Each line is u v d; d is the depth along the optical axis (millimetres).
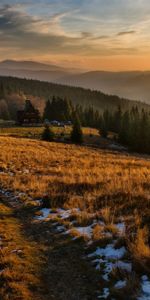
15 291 7211
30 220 12609
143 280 7371
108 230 10398
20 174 23359
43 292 7227
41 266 8469
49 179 20266
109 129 128500
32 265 8492
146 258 7980
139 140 84562
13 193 17453
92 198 14125
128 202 12578
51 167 27000
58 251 9445
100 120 133250
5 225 11766
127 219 10898
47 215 13133
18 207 14688
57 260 8844
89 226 11312
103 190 15414
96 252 9156
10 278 7770
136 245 8578
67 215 12844
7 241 10156
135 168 26328
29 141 54000
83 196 14984
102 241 9539
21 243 10031
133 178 18172
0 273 8070
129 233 9602
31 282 7625
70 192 15711
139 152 84000
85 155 40875
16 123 108375
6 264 8531
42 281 7699
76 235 10461
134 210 11414
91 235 10344
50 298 6992
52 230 11281
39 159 31734
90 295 7078
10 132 83500
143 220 10414
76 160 32469
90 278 7797
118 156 47500
